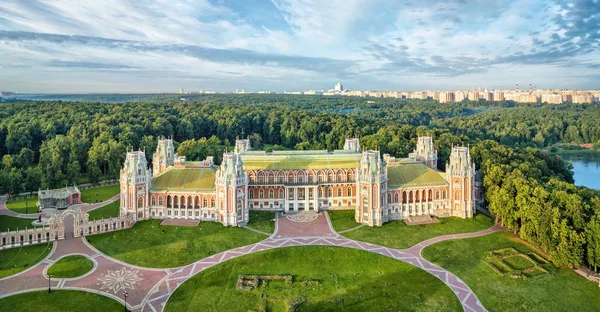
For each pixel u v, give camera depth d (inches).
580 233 4124.0
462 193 5900.6
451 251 4731.8
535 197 4790.8
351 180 6378.0
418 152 7539.4
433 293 3833.7
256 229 5428.2
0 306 3516.2
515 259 4495.6
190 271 4220.0
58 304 3572.8
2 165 7859.3
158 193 5787.4
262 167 6328.7
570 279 4067.4
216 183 5639.8
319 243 4933.6
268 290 3892.7
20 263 4333.2
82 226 5123.0
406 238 5128.0
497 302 3688.5
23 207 6343.5
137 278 4065.0
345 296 3796.8
